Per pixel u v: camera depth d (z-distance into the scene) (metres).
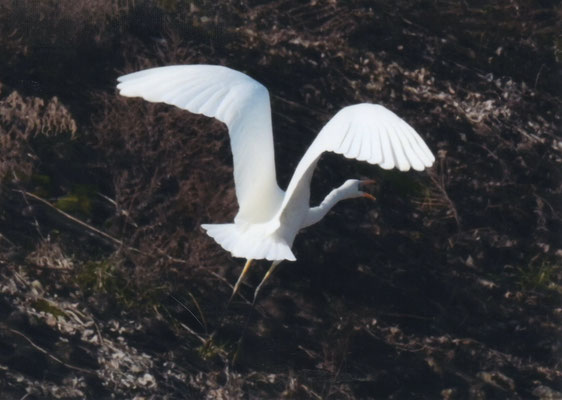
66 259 11.49
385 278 11.97
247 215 7.41
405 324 11.66
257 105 7.02
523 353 11.61
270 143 7.14
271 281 11.64
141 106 11.95
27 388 10.58
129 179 11.96
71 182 12.25
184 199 11.57
